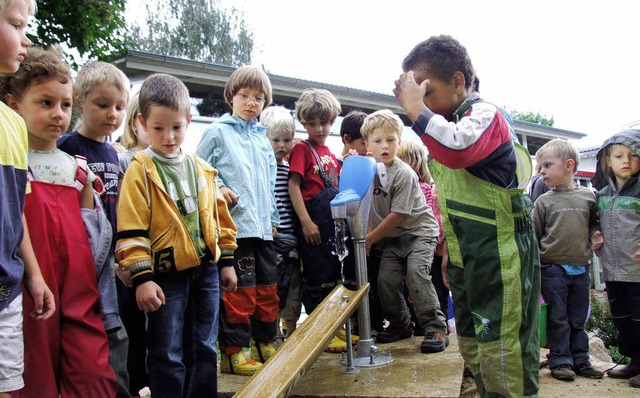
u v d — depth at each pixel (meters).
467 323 2.15
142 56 8.67
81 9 8.54
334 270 3.36
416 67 2.13
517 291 1.92
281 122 3.60
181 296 2.23
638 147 3.13
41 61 1.97
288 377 1.65
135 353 2.51
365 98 11.65
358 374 2.82
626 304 3.23
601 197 3.31
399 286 3.52
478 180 1.99
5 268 1.60
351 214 3.03
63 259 1.95
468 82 2.13
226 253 2.45
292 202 3.39
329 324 2.20
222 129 3.03
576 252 3.23
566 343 3.22
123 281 2.24
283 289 3.37
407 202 3.41
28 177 1.91
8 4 1.58
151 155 2.24
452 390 2.50
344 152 4.04
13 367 1.62
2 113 1.71
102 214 2.15
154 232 2.18
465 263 2.03
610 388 3.04
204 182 2.36
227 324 2.96
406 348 3.38
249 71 3.12
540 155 3.41
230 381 2.84
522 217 2.00
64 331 1.93
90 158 2.37
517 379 1.91
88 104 2.35
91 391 1.90
